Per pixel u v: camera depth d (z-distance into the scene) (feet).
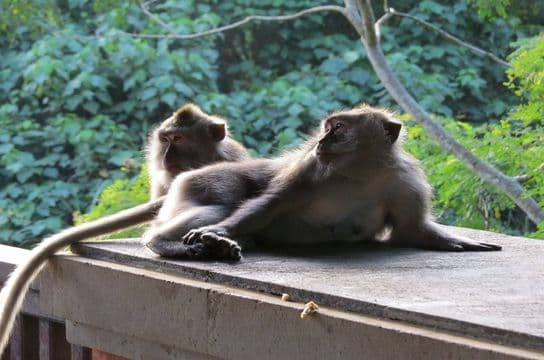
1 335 26.99
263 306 21.74
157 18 58.13
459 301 20.90
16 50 65.36
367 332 19.92
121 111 61.57
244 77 64.28
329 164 27.50
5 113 61.98
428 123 43.73
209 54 63.16
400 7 61.72
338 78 61.16
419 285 22.54
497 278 23.53
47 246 27.40
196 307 23.21
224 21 65.10
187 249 25.48
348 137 27.58
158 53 61.00
